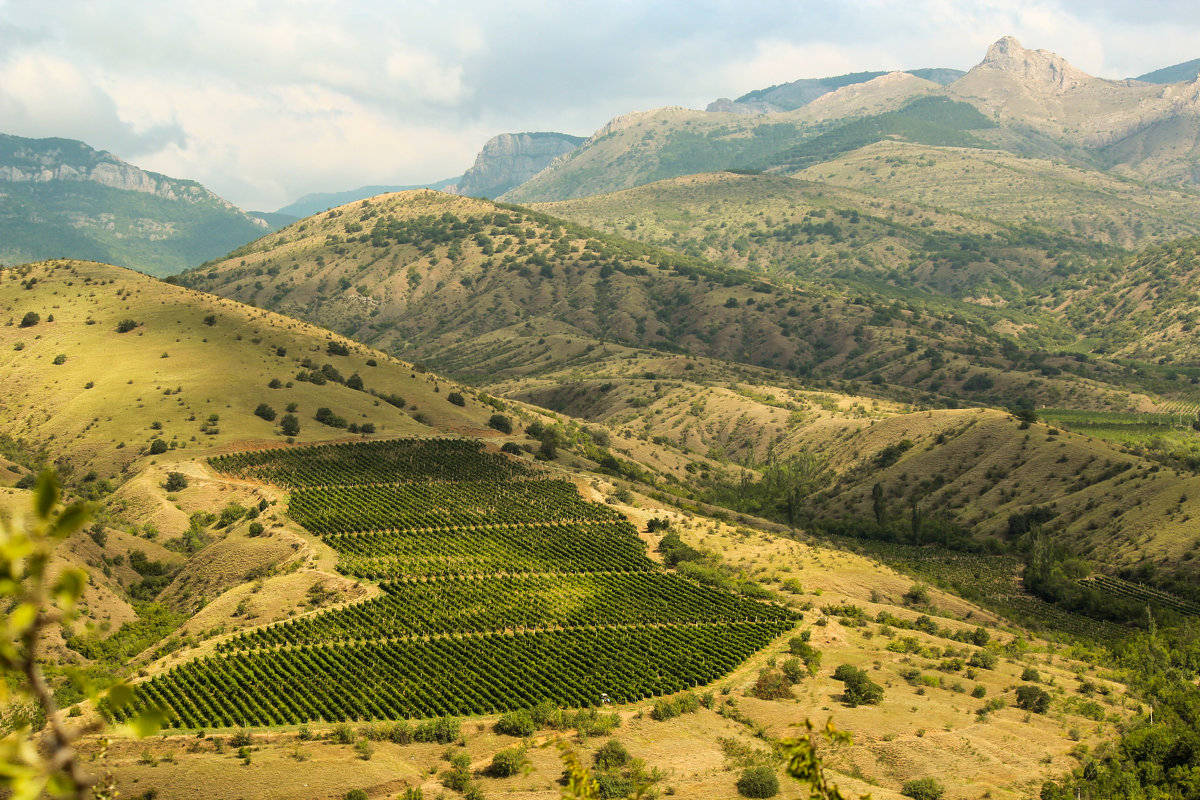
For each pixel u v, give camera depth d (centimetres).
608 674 11544
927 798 8725
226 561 14888
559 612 13550
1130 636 14700
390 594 13788
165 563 15375
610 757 9262
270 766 8862
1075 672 12725
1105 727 10344
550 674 11456
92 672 10950
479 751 9588
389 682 11081
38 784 883
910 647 13038
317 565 14488
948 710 10775
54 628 11850
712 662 12112
